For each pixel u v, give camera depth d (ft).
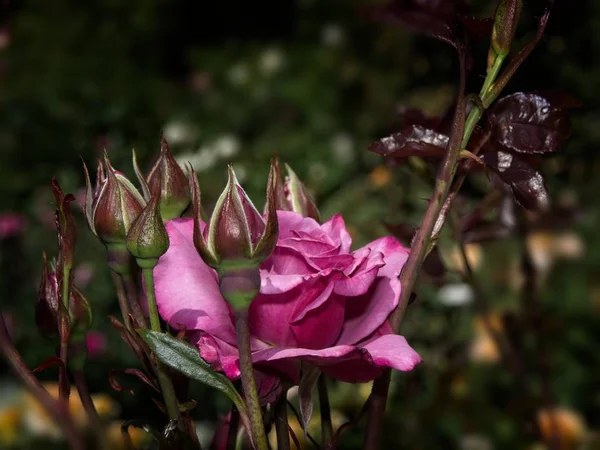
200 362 1.29
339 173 9.80
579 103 1.52
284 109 13.75
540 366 2.45
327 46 14.64
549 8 1.36
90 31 16.02
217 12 18.75
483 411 3.83
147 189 1.43
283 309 1.32
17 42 15.08
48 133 7.64
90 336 5.35
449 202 1.41
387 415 3.66
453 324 4.25
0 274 6.93
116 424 2.84
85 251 6.25
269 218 1.22
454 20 1.38
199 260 1.40
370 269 1.32
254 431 1.25
